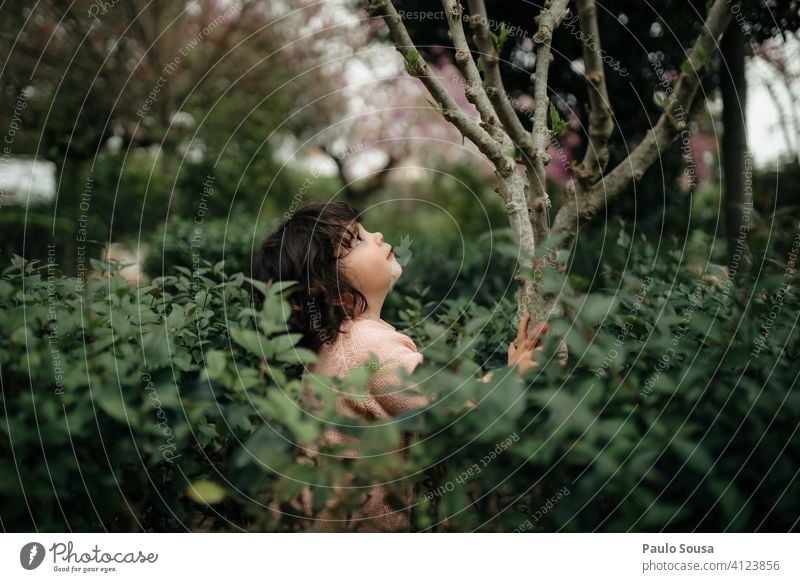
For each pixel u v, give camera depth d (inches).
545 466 39.1
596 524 41.7
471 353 62.4
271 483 44.7
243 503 45.1
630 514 40.0
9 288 52.3
